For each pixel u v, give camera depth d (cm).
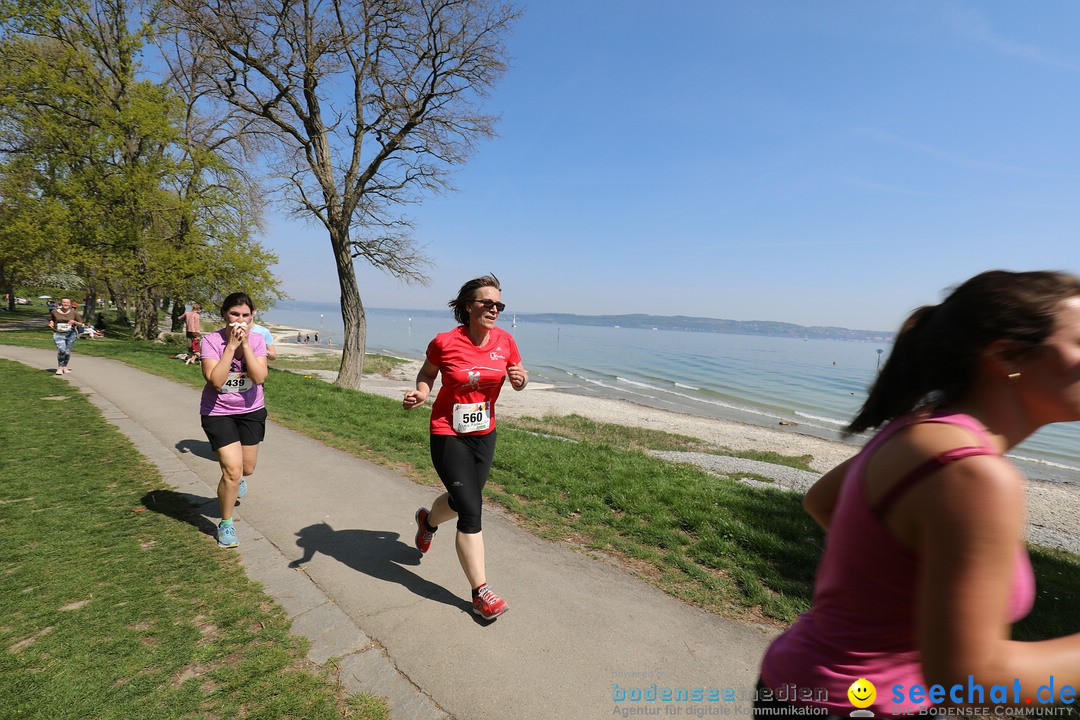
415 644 272
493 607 288
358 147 1445
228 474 366
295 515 443
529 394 2541
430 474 578
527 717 227
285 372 1593
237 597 307
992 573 75
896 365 109
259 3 1245
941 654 77
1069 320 86
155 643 261
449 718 224
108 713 214
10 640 259
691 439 1647
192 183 2138
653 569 370
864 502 97
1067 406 88
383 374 2827
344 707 226
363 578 339
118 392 955
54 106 1944
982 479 77
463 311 306
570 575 355
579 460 668
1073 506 1075
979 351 90
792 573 370
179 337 2509
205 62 1338
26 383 977
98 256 1891
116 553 356
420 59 1341
